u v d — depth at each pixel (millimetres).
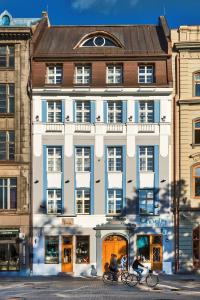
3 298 25953
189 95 41625
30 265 40688
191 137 41375
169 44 42156
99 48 43281
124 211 40844
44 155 41344
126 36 45625
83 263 40656
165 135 41250
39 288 30859
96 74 41906
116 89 41469
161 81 41594
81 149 41594
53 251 40906
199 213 40719
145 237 40844
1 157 41781
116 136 41406
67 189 41000
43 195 41062
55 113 41969
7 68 42375
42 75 42031
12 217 41062
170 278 37219
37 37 43344
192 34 42469
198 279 36562
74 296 26578
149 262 40469
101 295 26984
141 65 42406
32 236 40750
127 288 30547
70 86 41531
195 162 41219
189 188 40938
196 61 42000
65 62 42312
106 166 41281
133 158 41188
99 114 41531
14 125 41875
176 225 40625
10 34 42156
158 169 41094
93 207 40875
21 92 42125
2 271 40562
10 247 41000
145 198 41062
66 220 40844
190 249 40344
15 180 41625
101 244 40688
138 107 41656
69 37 45500
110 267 33688
